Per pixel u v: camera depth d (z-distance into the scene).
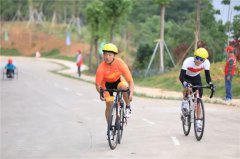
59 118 31.95
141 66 80.06
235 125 27.36
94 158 19.30
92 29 96.31
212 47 70.88
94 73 93.94
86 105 39.34
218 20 75.56
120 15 86.62
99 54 103.75
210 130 25.56
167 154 19.59
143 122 28.98
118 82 21.44
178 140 22.69
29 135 25.58
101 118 31.52
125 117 22.08
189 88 22.27
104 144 22.34
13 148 22.11
